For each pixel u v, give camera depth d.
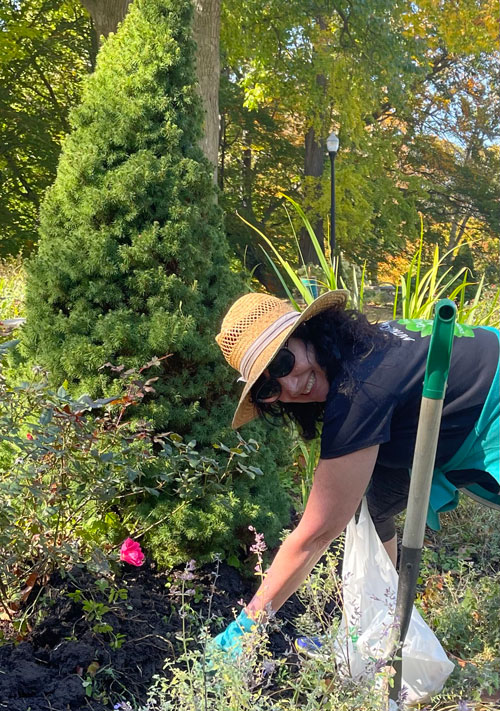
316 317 1.91
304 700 2.22
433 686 2.35
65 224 2.92
